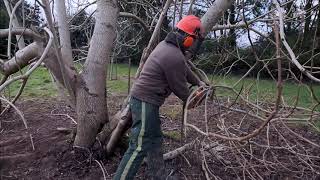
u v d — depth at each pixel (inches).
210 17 127.3
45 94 273.3
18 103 237.6
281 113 144.3
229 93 197.5
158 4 213.2
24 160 135.9
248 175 134.0
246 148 155.2
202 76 143.9
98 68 132.7
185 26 108.5
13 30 135.7
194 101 116.6
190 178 130.0
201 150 132.4
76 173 130.3
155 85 107.7
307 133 185.6
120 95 288.0
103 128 138.9
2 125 182.5
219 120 142.4
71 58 136.6
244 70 286.4
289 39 245.8
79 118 134.7
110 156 139.6
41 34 140.0
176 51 106.8
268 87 245.3
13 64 142.4
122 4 210.4
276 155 153.8
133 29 262.1
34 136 161.2
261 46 223.9
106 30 131.9
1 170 130.0
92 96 132.7
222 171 136.6
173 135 167.6
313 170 133.0
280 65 85.7
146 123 108.4
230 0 127.5
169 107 241.3
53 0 136.8
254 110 162.2
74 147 138.4
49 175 128.6
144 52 130.3
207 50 216.8
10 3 142.4
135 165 110.3
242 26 142.3
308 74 86.7
